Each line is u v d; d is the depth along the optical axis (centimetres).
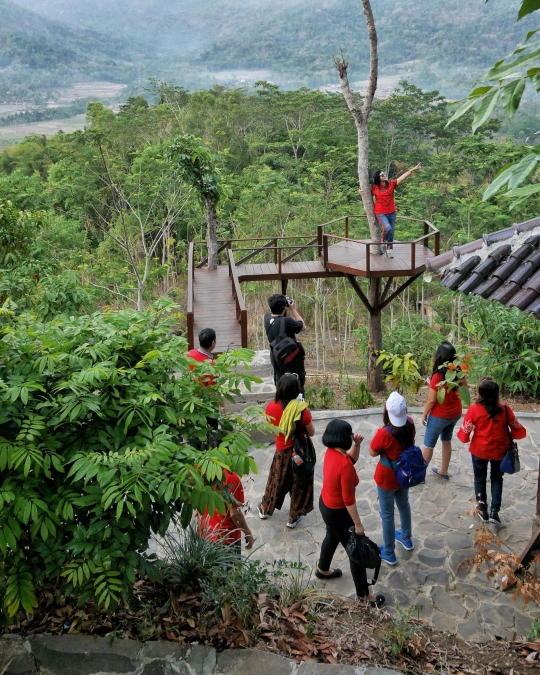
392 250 1162
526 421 766
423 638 429
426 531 564
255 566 416
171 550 414
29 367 328
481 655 417
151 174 2412
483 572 509
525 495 613
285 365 702
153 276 2327
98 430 332
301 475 538
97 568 308
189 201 2398
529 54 195
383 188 1074
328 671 334
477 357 919
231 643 359
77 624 363
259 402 833
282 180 2978
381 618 440
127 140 3691
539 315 403
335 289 1894
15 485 304
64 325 374
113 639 343
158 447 311
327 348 1767
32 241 859
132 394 343
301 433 542
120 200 2605
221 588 378
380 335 1163
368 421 764
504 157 2502
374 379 1168
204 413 357
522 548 535
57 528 319
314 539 558
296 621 400
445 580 501
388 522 509
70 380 329
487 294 450
